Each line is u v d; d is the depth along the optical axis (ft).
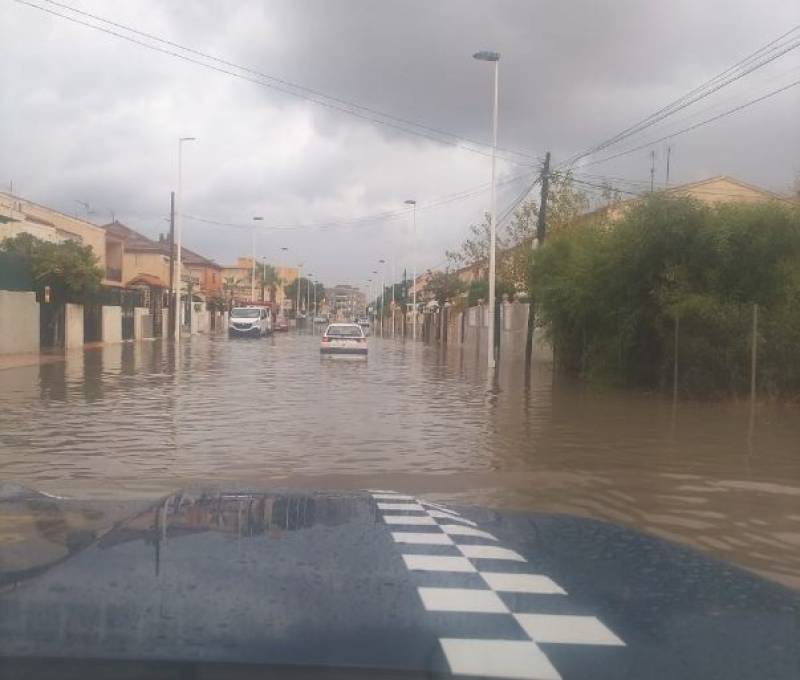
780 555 21.58
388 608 8.39
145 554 9.65
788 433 44.39
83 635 7.38
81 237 158.30
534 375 85.05
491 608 8.82
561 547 11.96
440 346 169.78
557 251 83.92
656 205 62.08
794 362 58.65
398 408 54.34
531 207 118.73
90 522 12.26
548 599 9.37
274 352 125.39
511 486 30.22
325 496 14.49
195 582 8.70
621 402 59.16
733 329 58.59
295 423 45.91
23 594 8.32
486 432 43.75
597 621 8.82
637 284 64.39
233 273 427.74
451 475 32.07
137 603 8.08
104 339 130.62
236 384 69.67
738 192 117.19
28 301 100.73
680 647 8.32
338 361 106.73
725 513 26.35
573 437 42.32
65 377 72.64
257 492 14.78
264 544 10.24
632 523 24.93
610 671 7.73
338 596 8.57
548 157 93.71
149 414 48.78
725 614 9.37
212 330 239.91
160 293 176.55
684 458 36.52
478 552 11.07
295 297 507.71
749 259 59.57
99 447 37.14
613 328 70.13
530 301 95.91
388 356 124.57
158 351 118.01
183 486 28.84
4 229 116.06
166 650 7.13
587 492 29.40
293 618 7.92
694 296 59.11
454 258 153.38
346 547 10.37
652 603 9.52
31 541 10.84
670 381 63.57
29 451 35.96
